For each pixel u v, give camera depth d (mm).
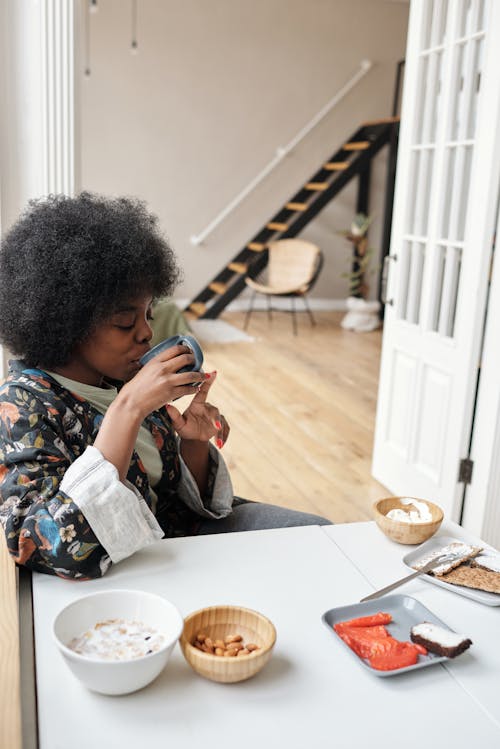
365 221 7320
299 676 867
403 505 1317
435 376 2938
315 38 7484
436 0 2873
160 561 1115
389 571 1138
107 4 6879
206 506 1433
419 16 2957
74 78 2119
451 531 1295
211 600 1016
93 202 1159
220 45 7266
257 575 1093
